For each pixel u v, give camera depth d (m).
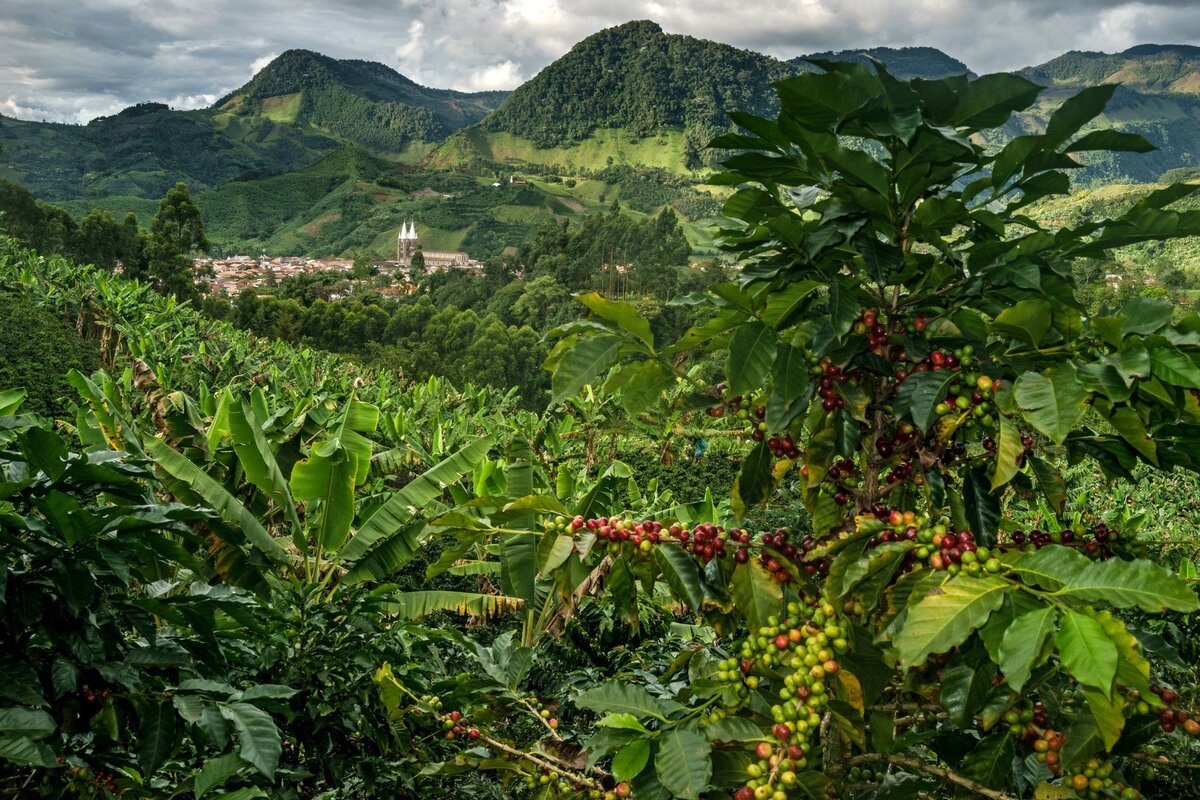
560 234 136.88
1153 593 1.56
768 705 2.19
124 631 3.58
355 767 4.08
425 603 6.73
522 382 80.94
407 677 4.50
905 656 1.71
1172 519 13.38
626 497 9.52
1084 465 14.87
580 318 2.34
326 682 4.14
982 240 2.29
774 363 2.14
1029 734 2.04
